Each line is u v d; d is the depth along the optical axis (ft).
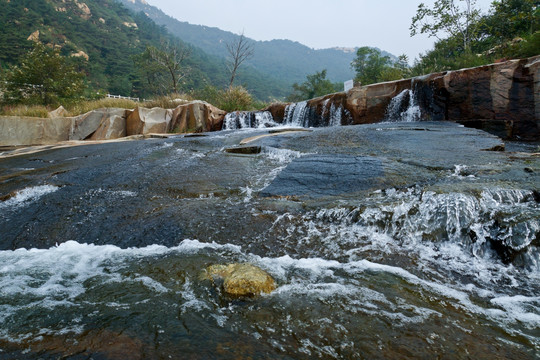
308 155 18.17
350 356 4.67
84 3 348.38
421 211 9.66
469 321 5.67
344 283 7.11
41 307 6.08
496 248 8.27
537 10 52.08
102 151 25.52
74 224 11.68
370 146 19.01
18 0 269.85
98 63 249.34
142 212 12.35
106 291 6.76
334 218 10.45
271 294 6.54
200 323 5.47
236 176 16.30
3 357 4.50
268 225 10.57
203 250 9.21
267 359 4.55
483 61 44.75
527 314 5.94
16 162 23.76
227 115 45.78
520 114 25.96
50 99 66.80
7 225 11.87
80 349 4.68
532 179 10.78
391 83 33.88
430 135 20.72
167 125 45.65
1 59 187.32
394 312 5.91
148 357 4.50
